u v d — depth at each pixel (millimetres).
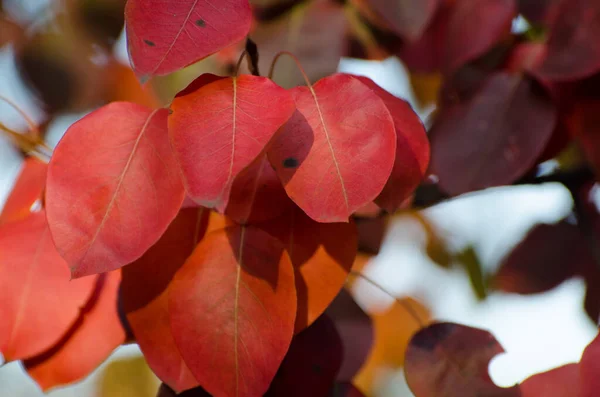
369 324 759
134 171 650
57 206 640
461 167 764
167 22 638
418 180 670
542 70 757
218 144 627
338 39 822
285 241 672
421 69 831
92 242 637
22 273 695
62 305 693
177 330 648
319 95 656
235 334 647
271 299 652
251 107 639
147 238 642
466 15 806
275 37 824
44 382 690
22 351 685
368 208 774
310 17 827
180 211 678
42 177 747
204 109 636
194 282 653
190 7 643
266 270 656
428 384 700
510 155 761
